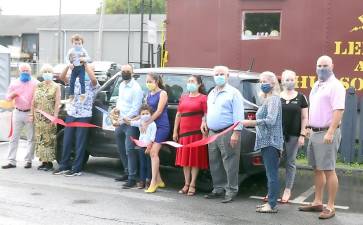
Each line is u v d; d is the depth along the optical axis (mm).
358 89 9438
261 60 9938
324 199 7148
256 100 7117
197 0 10242
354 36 9383
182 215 6227
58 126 8781
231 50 10086
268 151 6312
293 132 6797
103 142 8297
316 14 9570
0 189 7348
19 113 8797
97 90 8359
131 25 47156
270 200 6414
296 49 9719
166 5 10461
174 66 10461
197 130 7047
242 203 6883
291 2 9688
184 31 10375
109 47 48062
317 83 6281
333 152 6172
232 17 10047
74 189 7453
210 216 6211
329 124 6121
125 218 6047
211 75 7398
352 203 6992
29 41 55719
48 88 8508
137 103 7391
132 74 7559
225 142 6719
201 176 7473
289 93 6789
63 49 49406
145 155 7562
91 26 49031
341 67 9500
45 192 7219
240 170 7039
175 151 7504
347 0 9391
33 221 5867
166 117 7367
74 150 8641
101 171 8789
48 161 8711
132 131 7465
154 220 5992
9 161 8914
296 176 8695
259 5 9875
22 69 8688
